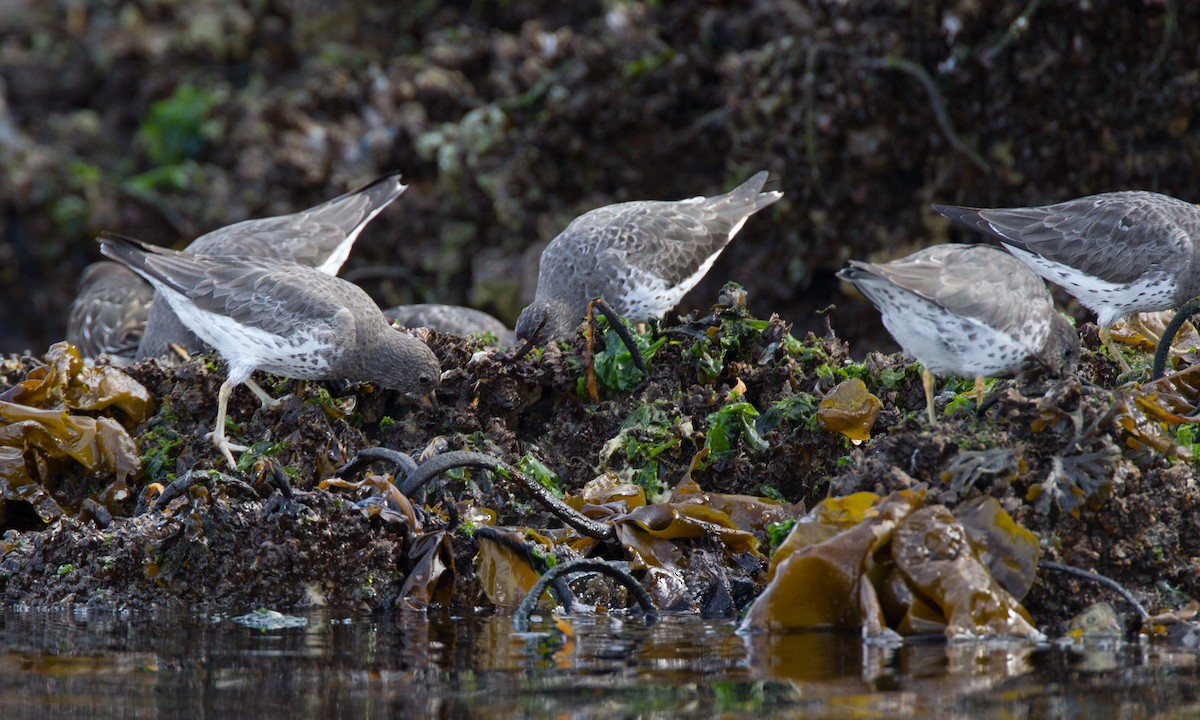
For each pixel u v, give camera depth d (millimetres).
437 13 25203
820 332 19734
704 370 11516
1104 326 12398
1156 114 18125
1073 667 7719
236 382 11797
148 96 26125
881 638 8367
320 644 8688
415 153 21156
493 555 10031
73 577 10203
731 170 19672
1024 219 12891
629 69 20219
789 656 8039
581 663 8062
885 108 18781
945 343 10062
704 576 9938
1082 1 17781
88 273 18953
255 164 22594
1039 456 9109
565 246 14117
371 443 11805
